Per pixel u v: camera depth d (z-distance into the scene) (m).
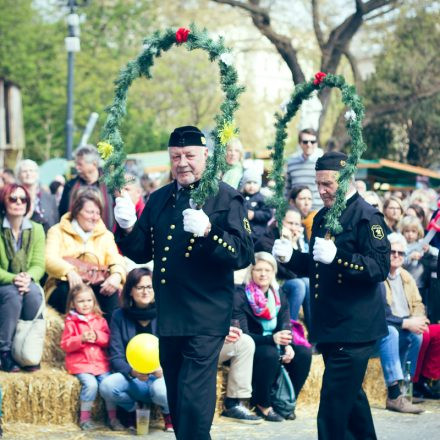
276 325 11.88
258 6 32.88
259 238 13.02
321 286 8.67
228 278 8.24
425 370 13.26
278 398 11.60
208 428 7.97
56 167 27.86
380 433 11.02
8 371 11.23
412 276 13.86
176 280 8.14
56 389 10.92
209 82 53.62
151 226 8.43
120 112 8.61
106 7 49.78
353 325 8.52
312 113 14.80
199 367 8.02
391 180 32.34
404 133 42.59
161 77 52.47
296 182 14.84
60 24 51.00
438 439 10.75
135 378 10.91
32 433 10.52
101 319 11.42
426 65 37.94
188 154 8.18
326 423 8.58
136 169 16.67
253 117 49.75
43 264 11.94
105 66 49.84
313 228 8.93
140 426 10.75
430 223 13.94
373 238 8.47
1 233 11.73
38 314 11.38
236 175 13.45
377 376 13.00
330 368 8.61
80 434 10.61
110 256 12.47
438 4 35.88
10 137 40.97
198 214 7.79
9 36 50.59
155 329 11.42
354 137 8.50
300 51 35.78
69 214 12.59
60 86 49.53
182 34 8.45
